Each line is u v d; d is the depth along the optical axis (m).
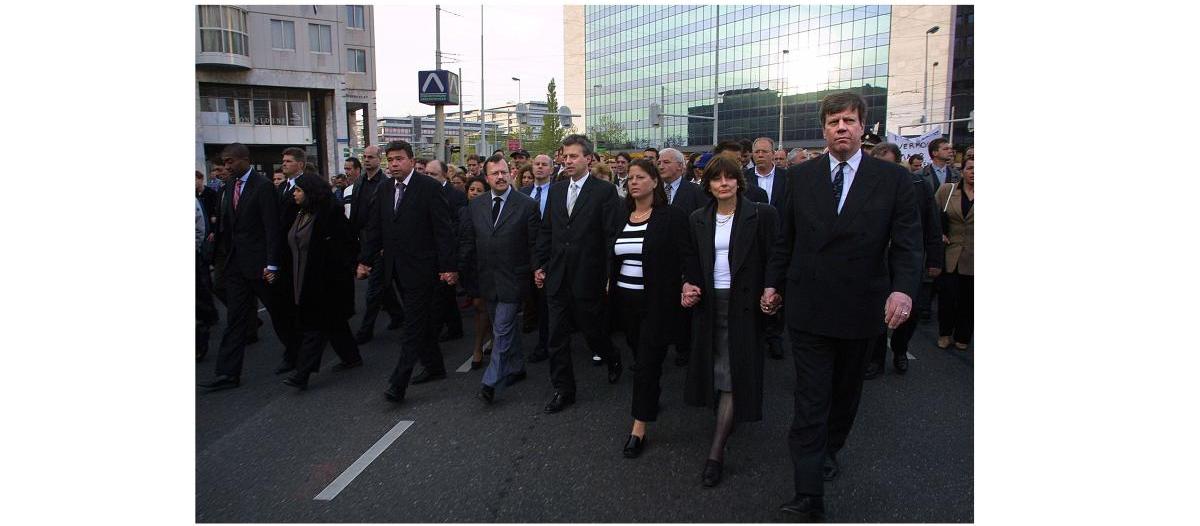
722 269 3.59
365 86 44.50
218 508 3.30
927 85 51.50
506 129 85.56
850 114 3.01
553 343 4.64
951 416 4.35
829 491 3.35
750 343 3.52
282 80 36.38
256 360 6.12
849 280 3.01
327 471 3.72
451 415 4.57
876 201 2.99
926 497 3.28
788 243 3.33
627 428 4.27
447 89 17.20
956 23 52.16
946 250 5.92
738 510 3.19
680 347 3.87
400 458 3.87
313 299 4.98
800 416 3.10
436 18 21.55
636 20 74.44
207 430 4.35
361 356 6.22
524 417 4.50
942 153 7.21
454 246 4.91
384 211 4.82
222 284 6.16
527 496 3.37
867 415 4.38
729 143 6.30
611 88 79.12
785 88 60.34
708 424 4.31
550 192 4.73
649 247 3.75
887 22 53.47
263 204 5.18
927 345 6.20
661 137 72.69
